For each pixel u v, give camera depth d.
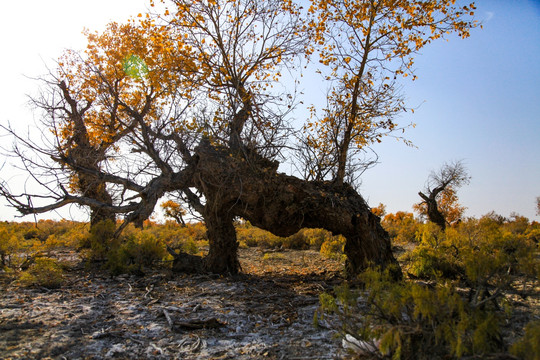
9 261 11.20
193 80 9.91
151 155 9.70
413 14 9.42
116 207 9.67
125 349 4.92
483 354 3.64
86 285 8.80
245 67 10.13
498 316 4.32
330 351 4.74
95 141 11.73
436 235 11.12
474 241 9.20
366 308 5.66
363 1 9.62
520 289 6.64
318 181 9.54
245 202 9.48
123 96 13.44
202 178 9.35
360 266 8.82
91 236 11.71
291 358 4.60
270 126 9.43
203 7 9.66
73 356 4.69
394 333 3.84
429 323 4.05
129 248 11.01
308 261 13.19
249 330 5.64
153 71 10.04
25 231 21.17
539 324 3.55
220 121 9.56
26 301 7.22
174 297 7.60
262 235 20.08
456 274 8.23
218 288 8.30
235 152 9.35
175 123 9.70
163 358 4.66
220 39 9.87
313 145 9.91
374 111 10.12
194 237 21.33
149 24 9.90
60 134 10.69
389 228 21.33
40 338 5.23
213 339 5.30
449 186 24.55
